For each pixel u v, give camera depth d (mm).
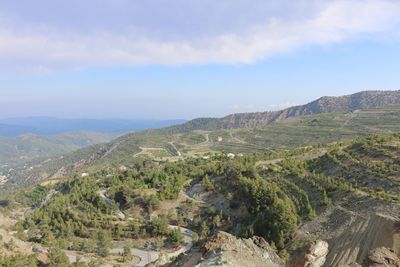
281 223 84375
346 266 38906
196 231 117688
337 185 98500
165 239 115625
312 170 119625
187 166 176875
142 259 101688
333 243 73375
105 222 127062
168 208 134500
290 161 131125
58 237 118375
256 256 35094
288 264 44281
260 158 148875
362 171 102250
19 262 85000
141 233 119125
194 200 135875
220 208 122688
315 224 84375
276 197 99188
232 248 35375
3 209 195750
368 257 38031
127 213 136625
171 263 40500
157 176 161500
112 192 151875
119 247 112562
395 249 62000
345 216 80938
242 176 128375
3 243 98062
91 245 109562
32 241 114000
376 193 86250
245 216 107938
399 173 93812
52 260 92125
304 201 97562
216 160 188125
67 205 144250
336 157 118312
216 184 138250
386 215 73625
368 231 70625
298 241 79500
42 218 134375
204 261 33594
